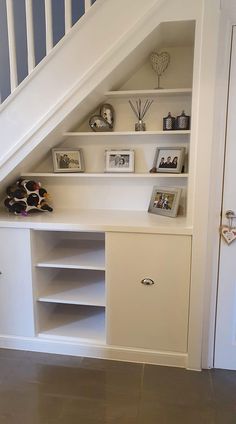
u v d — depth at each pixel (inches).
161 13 63.4
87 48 67.1
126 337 78.4
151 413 63.4
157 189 87.7
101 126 85.4
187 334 75.0
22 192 86.0
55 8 86.2
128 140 89.5
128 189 92.0
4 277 80.7
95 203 94.5
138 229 71.7
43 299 81.6
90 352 80.5
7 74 89.7
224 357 75.9
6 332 84.0
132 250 73.3
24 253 78.3
